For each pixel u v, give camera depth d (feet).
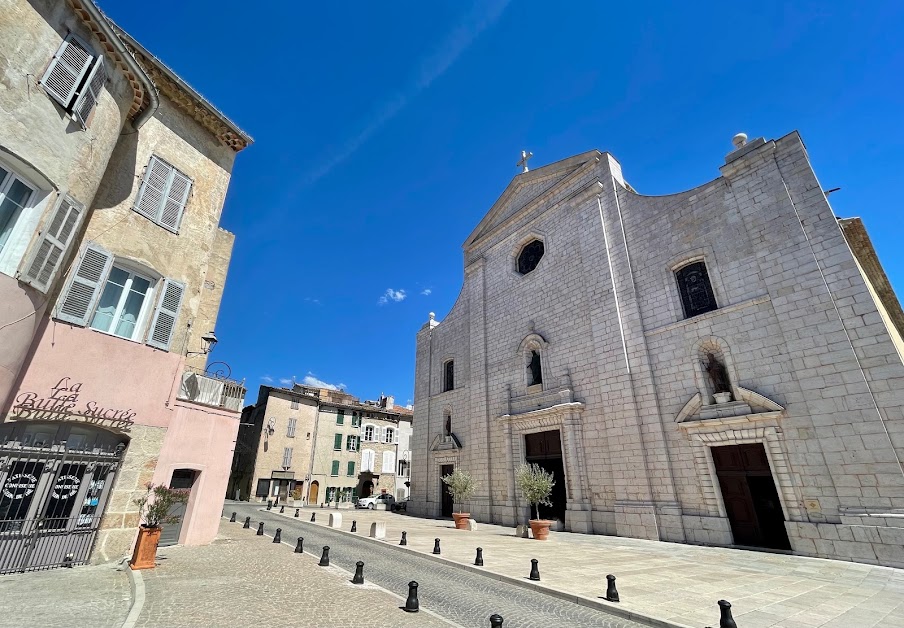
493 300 86.99
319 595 24.06
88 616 18.79
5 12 23.85
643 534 50.65
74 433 30.37
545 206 81.10
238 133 46.03
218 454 42.78
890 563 34.37
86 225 32.32
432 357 101.19
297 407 134.92
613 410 58.34
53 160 26.02
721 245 52.44
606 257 65.26
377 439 150.92
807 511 40.06
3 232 24.31
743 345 47.83
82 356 30.71
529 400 71.87
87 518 29.99
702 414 49.44
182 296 38.42
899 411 36.63
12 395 26.73
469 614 22.36
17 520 26.32
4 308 23.95
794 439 42.06
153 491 33.30
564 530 59.41
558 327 70.74
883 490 36.24
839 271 42.47
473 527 62.64
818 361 41.96
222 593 23.54
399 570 32.99
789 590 26.63
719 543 44.96
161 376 35.73
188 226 40.34
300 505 121.29
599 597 24.66
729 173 53.06
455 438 86.07
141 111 35.50
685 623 20.07
